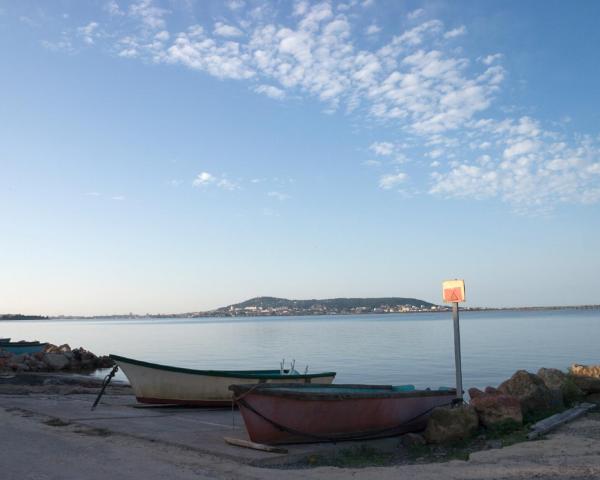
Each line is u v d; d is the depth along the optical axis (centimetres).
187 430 1134
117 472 793
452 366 3506
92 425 1171
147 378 1639
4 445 960
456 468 852
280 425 1020
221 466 845
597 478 792
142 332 12075
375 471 834
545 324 10069
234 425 1212
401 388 1401
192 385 1670
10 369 3844
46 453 903
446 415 1112
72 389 2178
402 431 1188
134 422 1229
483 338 6288
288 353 4934
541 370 1599
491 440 1095
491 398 1166
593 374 1677
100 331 13475
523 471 830
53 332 13212
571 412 1309
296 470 842
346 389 1275
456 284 1266
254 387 996
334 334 8438
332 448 1022
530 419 1232
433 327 10319
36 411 1357
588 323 10069
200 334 9956
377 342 6209
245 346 6091
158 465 839
